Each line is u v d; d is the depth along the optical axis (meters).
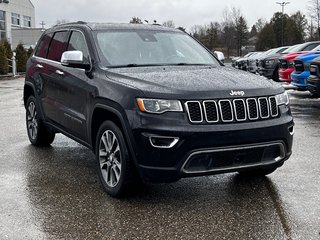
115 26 6.03
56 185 5.20
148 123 4.24
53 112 6.30
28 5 64.75
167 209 4.42
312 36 65.25
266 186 5.08
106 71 5.07
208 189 5.02
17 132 8.54
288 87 17.03
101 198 4.74
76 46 5.93
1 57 29.70
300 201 4.58
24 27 62.94
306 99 13.48
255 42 84.62
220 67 5.65
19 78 28.09
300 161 6.09
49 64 6.50
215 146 4.25
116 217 4.22
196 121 4.25
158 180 4.32
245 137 4.34
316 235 3.78
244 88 4.52
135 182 4.57
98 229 3.96
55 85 6.17
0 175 5.61
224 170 4.39
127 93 4.47
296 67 13.58
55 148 7.13
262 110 4.54
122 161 4.53
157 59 5.63
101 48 5.48
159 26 6.48
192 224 4.05
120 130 4.61
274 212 4.30
